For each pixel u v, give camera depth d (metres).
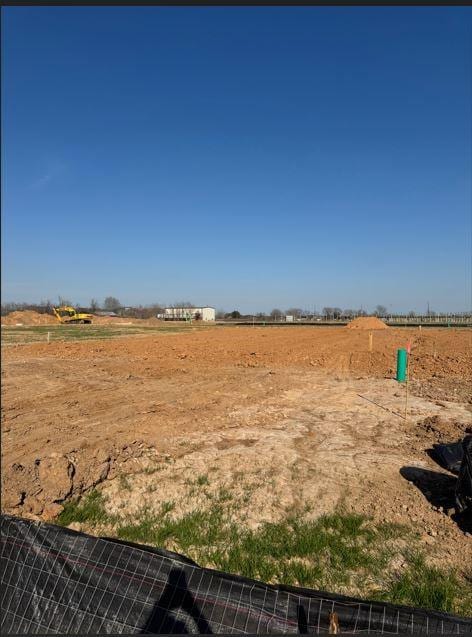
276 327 69.44
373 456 8.10
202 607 3.53
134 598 3.65
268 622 3.41
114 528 5.61
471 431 8.84
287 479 7.07
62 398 12.94
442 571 4.69
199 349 27.53
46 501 6.02
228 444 8.82
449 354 23.58
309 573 4.63
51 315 88.62
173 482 6.96
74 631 3.64
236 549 5.08
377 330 55.00
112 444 8.60
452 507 6.11
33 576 3.86
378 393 13.77
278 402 12.55
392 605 3.44
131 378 16.61
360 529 5.54
